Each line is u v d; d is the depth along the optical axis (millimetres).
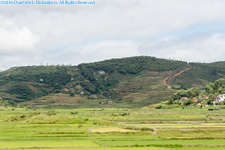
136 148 122750
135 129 172375
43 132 164750
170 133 159250
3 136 155125
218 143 132125
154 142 136625
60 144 132000
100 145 130125
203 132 158500
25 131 172625
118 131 165000
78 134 160375
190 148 123438
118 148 122875
